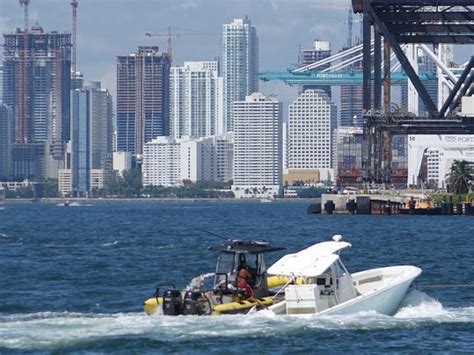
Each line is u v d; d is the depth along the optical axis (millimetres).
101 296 149375
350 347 106750
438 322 117938
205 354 103312
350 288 119562
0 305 139875
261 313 115062
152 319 114812
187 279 171500
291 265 118188
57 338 108000
